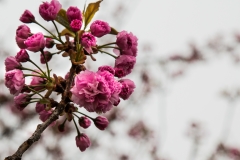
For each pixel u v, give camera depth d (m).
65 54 0.65
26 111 1.63
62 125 0.67
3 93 1.60
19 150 0.60
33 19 0.66
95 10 0.66
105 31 0.65
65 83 0.64
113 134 1.86
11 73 0.64
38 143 1.72
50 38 0.65
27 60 0.65
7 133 1.55
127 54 0.67
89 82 0.62
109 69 0.64
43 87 0.64
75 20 0.64
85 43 0.63
